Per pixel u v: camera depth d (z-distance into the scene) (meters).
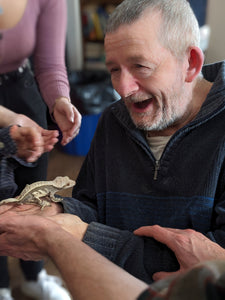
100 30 4.19
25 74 1.56
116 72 1.07
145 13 0.98
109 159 1.28
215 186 1.05
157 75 1.03
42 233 0.91
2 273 1.75
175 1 1.02
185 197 1.10
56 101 1.52
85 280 0.66
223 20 3.15
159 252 0.98
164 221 1.15
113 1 4.11
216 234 1.01
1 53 1.43
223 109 1.06
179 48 1.02
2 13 1.35
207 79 1.25
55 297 1.78
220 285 0.34
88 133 2.96
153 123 1.13
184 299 0.36
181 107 1.13
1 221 0.99
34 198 1.20
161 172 1.14
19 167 1.44
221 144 1.04
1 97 1.51
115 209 1.25
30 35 1.48
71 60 4.27
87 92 3.17
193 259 0.90
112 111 1.28
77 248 0.79
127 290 0.62
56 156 2.76
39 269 1.82
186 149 1.10
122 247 1.00
